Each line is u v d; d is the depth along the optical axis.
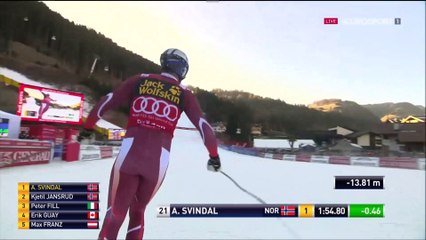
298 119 64.31
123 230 3.19
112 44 62.00
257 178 8.80
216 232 3.22
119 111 33.59
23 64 39.78
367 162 16.16
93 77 49.03
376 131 35.19
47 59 45.06
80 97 19.78
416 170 13.77
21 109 17.73
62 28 52.91
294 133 44.81
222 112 66.62
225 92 77.75
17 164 8.89
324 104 73.81
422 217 4.09
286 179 8.67
